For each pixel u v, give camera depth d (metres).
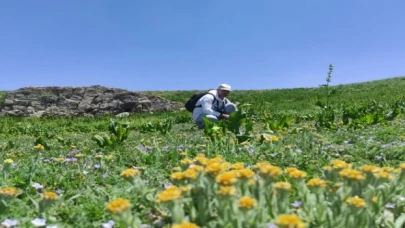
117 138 8.21
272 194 2.44
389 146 6.08
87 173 4.54
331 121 10.66
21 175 4.26
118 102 26.53
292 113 17.25
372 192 2.38
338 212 2.27
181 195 2.38
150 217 2.78
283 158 5.25
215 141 6.40
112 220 2.88
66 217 3.07
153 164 5.30
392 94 25.86
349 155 5.67
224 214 2.15
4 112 25.89
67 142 9.15
